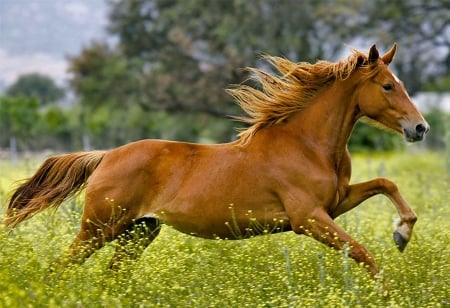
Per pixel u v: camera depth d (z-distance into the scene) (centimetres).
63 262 1361
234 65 6512
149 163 1408
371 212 1941
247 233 1389
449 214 1784
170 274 1280
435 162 4216
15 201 1479
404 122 1367
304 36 6925
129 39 7625
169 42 7238
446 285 1259
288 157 1377
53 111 8012
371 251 1484
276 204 1378
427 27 7262
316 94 1409
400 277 1305
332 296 1126
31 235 1462
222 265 1320
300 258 1345
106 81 7550
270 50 6606
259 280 1262
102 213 1402
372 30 7038
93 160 1459
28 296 1124
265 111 1412
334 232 1338
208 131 7744
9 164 4181
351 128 1416
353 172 3362
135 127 8325
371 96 1385
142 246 1369
